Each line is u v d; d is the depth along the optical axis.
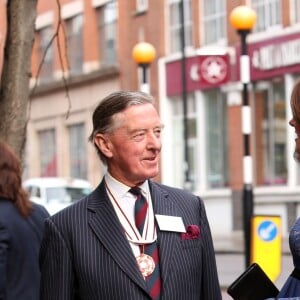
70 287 3.69
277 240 10.80
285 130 23.77
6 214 4.87
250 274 3.59
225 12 25.61
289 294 3.36
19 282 4.86
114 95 3.74
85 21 33.31
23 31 7.41
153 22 28.80
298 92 3.40
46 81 35.22
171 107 28.14
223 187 25.70
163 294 3.61
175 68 27.67
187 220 3.78
